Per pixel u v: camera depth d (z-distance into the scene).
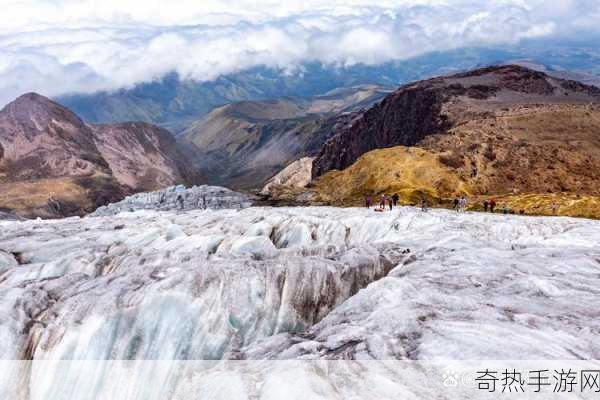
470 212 68.25
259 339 23.89
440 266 31.50
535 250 36.06
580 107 175.25
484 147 136.88
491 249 36.59
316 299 29.19
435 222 54.22
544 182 117.56
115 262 35.94
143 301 24.30
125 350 23.06
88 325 23.36
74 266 35.81
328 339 21.38
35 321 24.30
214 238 46.69
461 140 144.25
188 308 24.45
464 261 32.50
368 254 34.41
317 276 29.97
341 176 145.62
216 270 27.53
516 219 55.66
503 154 132.38
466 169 127.00
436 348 18.75
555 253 34.97
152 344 23.31
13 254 44.00
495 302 23.72
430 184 120.62
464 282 27.61
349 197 125.06
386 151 143.75
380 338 20.17
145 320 23.86
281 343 22.50
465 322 20.94
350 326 22.36
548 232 49.97
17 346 22.91
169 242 47.38
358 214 60.34
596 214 82.19
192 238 47.25
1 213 132.12
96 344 22.88
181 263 29.72
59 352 22.66
